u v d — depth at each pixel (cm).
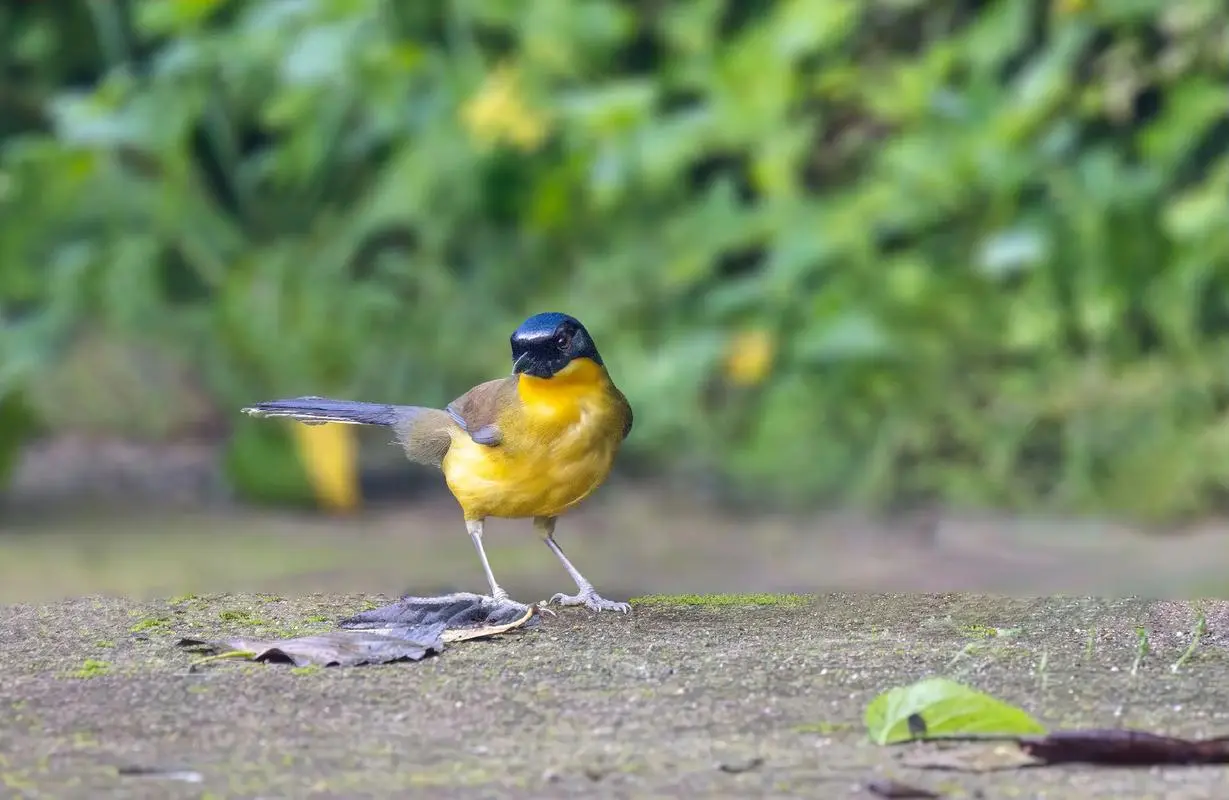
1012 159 1384
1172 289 1348
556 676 638
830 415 1352
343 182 1576
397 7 1549
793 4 1456
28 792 481
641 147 1427
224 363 1461
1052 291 1357
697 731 549
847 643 704
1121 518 1252
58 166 1514
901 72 1429
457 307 1458
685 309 1436
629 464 1420
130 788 486
